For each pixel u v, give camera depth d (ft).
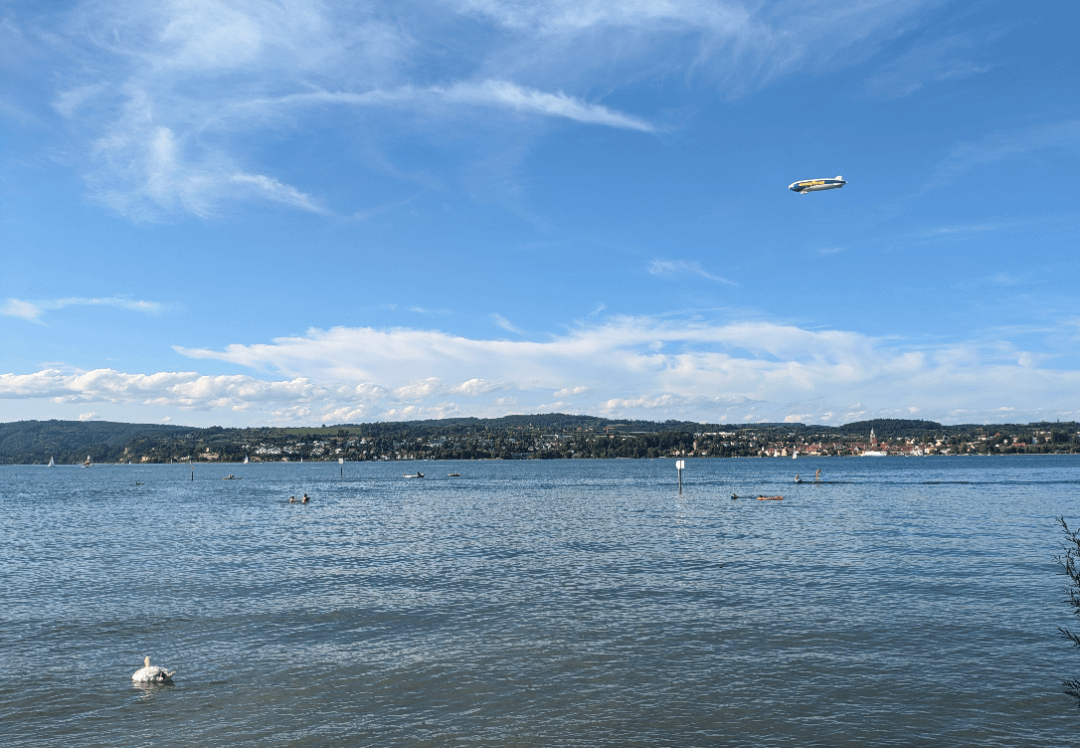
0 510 315.99
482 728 62.69
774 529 201.87
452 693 70.64
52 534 209.67
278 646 86.28
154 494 453.99
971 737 59.82
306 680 74.54
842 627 91.61
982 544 161.99
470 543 177.88
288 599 111.75
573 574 130.72
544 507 298.56
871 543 167.73
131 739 61.16
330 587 120.88
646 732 61.62
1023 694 68.54
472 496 388.57
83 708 67.72
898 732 60.95
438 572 134.62
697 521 229.45
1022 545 159.02
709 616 98.12
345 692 71.15
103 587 122.62
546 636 89.30
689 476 652.89
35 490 526.57
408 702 68.54
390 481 636.48
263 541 187.01
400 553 160.97
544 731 62.03
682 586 118.62
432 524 229.66
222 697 70.18
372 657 81.71
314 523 238.07
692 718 64.28
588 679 74.02
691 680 73.41
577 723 63.57
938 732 60.85
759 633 89.40
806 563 139.85
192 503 355.15
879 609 100.63
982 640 85.10
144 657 80.33
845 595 109.91
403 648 84.99
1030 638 85.71
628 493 398.83
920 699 67.77
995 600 104.78
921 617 95.91
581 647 84.53
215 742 60.49
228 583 125.39
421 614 101.09
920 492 376.68
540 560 147.64
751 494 374.84
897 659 79.00
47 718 65.51
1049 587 113.09
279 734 61.82
